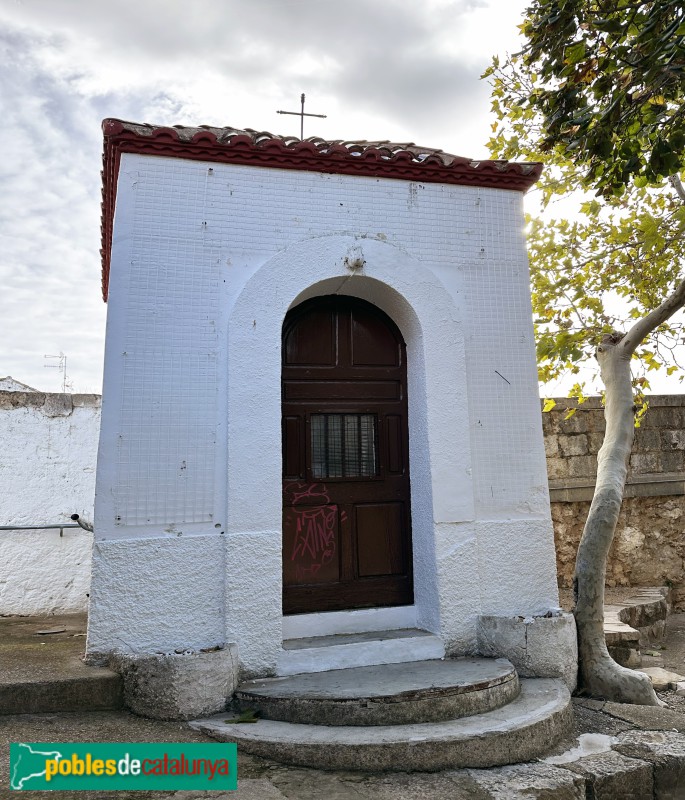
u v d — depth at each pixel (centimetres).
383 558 534
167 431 459
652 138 505
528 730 385
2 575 684
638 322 571
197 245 484
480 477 524
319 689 410
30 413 712
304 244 507
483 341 543
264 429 475
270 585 458
